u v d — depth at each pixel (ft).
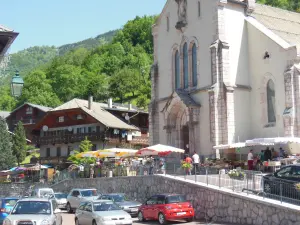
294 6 331.77
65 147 230.68
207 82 138.82
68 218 109.19
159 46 162.09
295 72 125.29
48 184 172.76
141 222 95.66
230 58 136.26
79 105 226.79
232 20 138.82
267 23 148.36
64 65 472.85
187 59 148.66
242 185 90.38
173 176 107.55
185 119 144.87
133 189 120.06
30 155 294.05
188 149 144.25
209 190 92.89
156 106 160.04
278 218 74.84
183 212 89.81
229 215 86.89
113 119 223.71
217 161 124.88
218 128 132.05
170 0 156.97
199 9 143.74
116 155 141.49
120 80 437.58
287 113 124.16
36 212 67.21
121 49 561.43
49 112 232.73
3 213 82.69
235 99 135.03
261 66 135.95
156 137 158.30
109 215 81.35
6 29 52.65
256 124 136.46
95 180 139.74
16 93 62.39
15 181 201.46
